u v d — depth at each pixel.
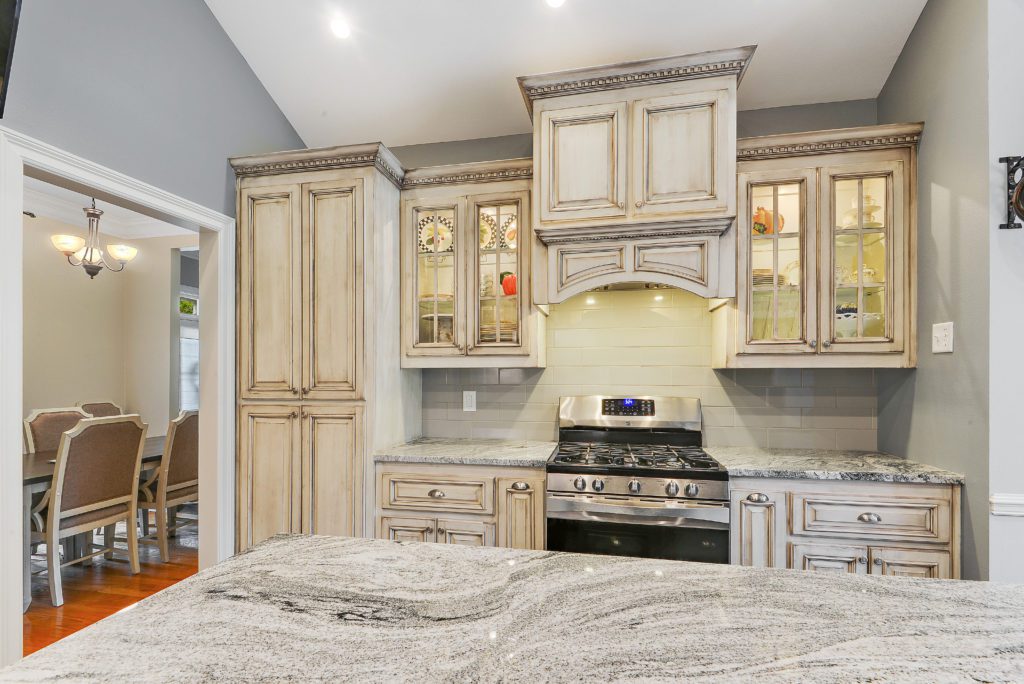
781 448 2.55
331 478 2.37
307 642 0.65
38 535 2.67
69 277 4.61
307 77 2.68
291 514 2.40
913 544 1.90
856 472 1.95
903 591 0.79
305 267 2.42
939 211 1.97
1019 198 1.55
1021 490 1.66
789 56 2.36
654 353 2.70
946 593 0.79
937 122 1.98
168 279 4.98
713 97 2.12
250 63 2.63
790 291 2.26
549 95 2.27
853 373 2.51
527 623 0.70
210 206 2.36
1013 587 0.81
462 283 2.54
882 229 2.18
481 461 2.25
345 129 2.95
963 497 1.83
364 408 2.34
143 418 4.98
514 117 2.79
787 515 2.01
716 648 0.64
